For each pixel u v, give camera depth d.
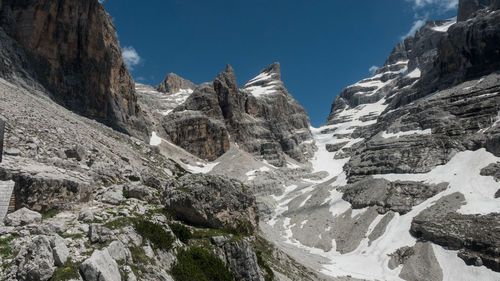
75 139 47.34
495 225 80.38
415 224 95.12
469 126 125.19
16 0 84.38
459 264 77.56
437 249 84.81
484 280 71.19
